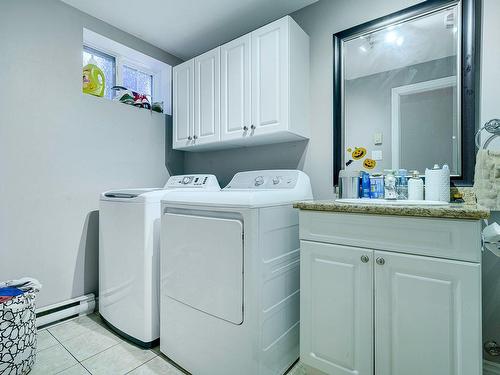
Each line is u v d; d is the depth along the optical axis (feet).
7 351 4.30
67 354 5.08
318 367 4.15
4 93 5.56
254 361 3.91
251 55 6.23
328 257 4.09
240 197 4.14
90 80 7.05
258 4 6.52
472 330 3.02
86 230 6.81
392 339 3.53
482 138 4.45
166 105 8.94
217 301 4.25
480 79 4.48
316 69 6.44
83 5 6.53
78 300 6.53
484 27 4.45
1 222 5.55
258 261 4.06
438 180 4.52
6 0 5.58
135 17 7.00
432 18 4.96
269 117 5.92
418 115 5.10
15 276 5.71
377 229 3.66
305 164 6.64
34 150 5.96
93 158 6.93
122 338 5.65
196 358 4.52
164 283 5.09
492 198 4.10
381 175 5.34
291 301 4.88
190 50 8.68
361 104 5.77
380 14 5.59
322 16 6.37
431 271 3.27
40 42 6.04
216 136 6.93
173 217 4.93
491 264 4.37
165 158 8.68
